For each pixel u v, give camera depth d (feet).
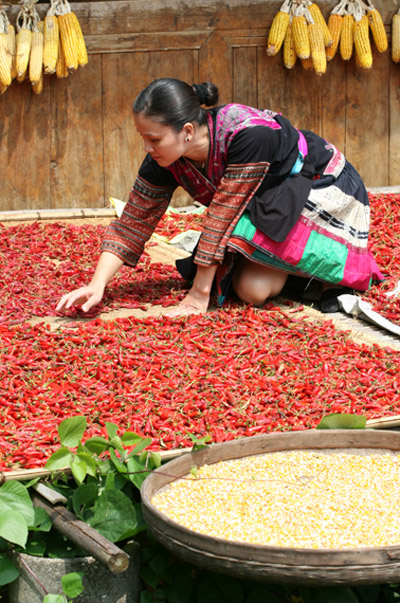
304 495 8.78
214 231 13.79
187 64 22.61
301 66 23.12
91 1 22.77
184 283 16.16
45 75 21.79
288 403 10.83
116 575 8.41
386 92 23.79
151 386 11.12
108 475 8.77
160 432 10.04
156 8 22.07
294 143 14.23
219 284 14.33
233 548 7.45
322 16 22.82
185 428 10.03
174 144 12.94
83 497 8.61
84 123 22.35
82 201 22.81
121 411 10.52
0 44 20.38
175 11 22.17
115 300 14.99
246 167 13.43
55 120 22.17
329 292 15.33
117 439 9.01
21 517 8.07
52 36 21.04
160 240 19.60
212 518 8.29
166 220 20.86
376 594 9.57
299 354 12.41
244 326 13.42
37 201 22.53
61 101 22.08
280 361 12.11
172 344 12.55
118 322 13.38
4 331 12.94
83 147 22.49
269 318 13.87
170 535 7.77
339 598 8.65
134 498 9.41
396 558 7.39
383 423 10.43
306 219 14.30
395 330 13.99
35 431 9.88
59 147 22.35
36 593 8.27
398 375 11.89
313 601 8.68
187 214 21.61
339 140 23.85
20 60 20.80
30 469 9.00
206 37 22.50
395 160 24.17
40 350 12.19
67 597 8.25
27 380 11.26
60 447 9.46
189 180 14.10
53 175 22.47
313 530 8.13
